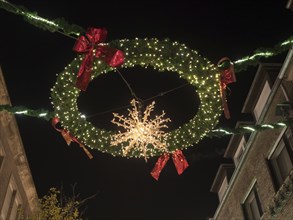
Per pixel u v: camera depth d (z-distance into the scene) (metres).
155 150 7.34
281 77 13.10
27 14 5.73
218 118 6.79
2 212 16.02
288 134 13.27
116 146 7.20
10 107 7.05
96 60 6.31
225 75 6.36
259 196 14.86
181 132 7.08
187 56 6.11
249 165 15.59
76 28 5.91
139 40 6.03
